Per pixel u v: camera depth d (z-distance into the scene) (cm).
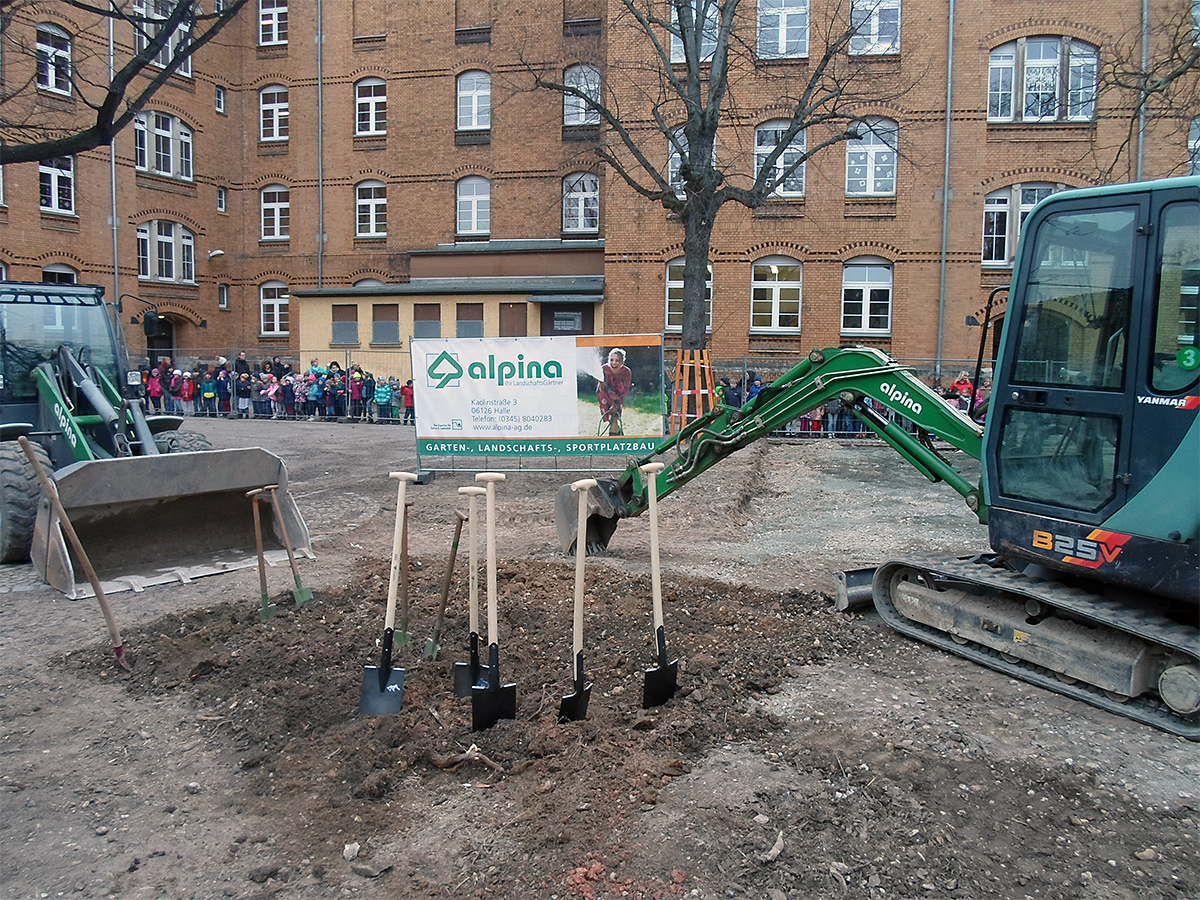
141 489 740
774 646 586
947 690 524
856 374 671
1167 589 464
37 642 602
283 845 368
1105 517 491
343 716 472
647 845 361
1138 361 475
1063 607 501
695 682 516
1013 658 550
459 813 387
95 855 364
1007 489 551
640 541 946
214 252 3228
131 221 2919
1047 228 524
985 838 370
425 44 3048
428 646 537
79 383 845
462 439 1234
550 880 340
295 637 587
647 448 1184
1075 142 2361
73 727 479
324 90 3162
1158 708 485
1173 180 460
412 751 430
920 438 659
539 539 943
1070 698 512
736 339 2525
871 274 2492
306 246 3219
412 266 2991
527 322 2736
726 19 1574
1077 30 2336
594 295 2603
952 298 2442
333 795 403
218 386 2623
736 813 383
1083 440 506
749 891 335
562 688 498
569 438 1202
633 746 438
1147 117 1708
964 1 2380
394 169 3109
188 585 730
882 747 446
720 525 1036
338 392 2486
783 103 2420
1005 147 2392
